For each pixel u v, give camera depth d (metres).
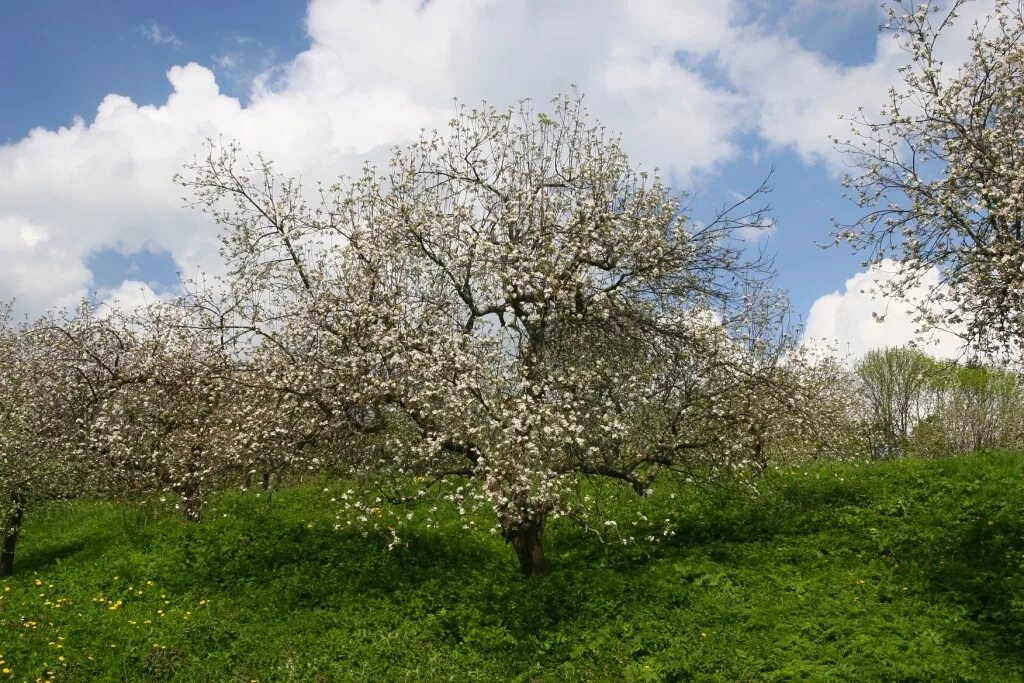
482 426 13.10
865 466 20.38
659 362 15.02
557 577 14.09
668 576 14.03
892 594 12.65
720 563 14.54
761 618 12.17
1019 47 11.38
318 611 13.59
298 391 14.02
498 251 14.22
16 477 16.81
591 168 15.22
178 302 19.69
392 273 15.14
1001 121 12.05
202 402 16.52
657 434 14.84
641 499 18.02
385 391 13.53
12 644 11.87
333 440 14.34
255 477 16.55
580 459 13.63
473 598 13.56
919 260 12.11
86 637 12.35
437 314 14.82
